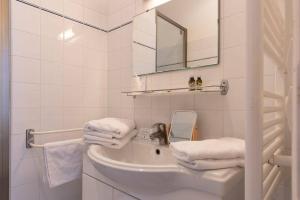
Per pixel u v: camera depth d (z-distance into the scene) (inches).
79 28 59.4
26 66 49.1
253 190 18.0
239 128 38.2
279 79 31.2
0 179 45.8
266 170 22.2
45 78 52.4
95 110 62.8
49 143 47.8
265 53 20.8
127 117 59.1
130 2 58.9
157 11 52.0
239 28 38.5
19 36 48.1
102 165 33.7
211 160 26.9
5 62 46.2
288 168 31.2
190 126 43.5
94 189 43.5
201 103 43.8
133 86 57.7
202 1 43.8
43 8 52.1
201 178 26.0
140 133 53.3
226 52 40.2
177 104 47.8
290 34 27.6
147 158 47.0
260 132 18.0
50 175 46.8
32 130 49.6
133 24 57.7
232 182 25.8
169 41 49.3
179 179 28.3
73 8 58.1
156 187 30.8
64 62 56.0
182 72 47.2
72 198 57.5
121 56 61.4
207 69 42.9
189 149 27.6
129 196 35.2
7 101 46.4
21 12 48.4
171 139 45.7
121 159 49.7
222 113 40.6
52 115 53.5
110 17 65.2
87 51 61.1
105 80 65.4
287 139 30.0
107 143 45.5
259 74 17.9
